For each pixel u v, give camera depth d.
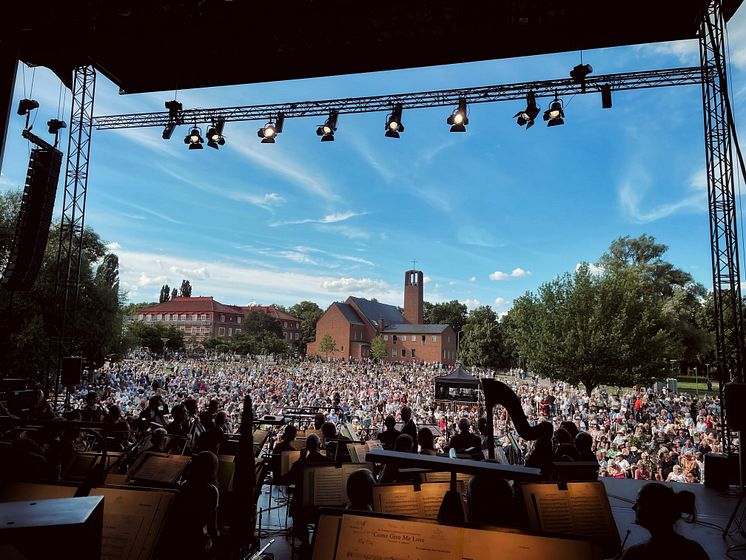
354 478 3.11
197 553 3.08
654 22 8.91
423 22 9.22
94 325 20.88
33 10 7.51
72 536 1.30
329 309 89.12
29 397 8.91
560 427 6.57
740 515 5.65
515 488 3.33
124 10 8.35
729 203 8.40
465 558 2.01
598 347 30.88
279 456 5.86
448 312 108.50
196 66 10.77
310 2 8.79
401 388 33.66
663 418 20.45
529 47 9.71
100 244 24.06
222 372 41.00
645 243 50.09
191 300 106.00
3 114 6.39
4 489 2.63
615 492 6.47
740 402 6.03
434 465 2.03
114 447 6.36
